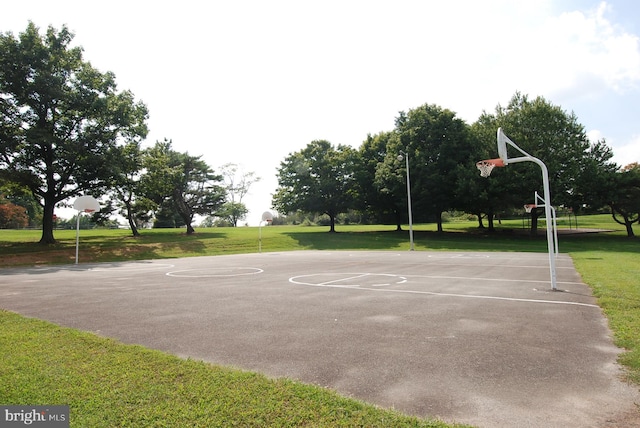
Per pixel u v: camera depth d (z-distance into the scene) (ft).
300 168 156.87
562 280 40.88
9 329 20.93
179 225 239.30
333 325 22.04
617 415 11.08
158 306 28.43
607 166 138.10
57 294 35.24
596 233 152.66
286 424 10.48
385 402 12.03
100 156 91.40
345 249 114.52
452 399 12.18
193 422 10.63
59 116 95.81
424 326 21.59
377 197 150.30
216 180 147.23
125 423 10.60
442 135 133.18
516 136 125.39
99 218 126.93
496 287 36.32
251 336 19.84
